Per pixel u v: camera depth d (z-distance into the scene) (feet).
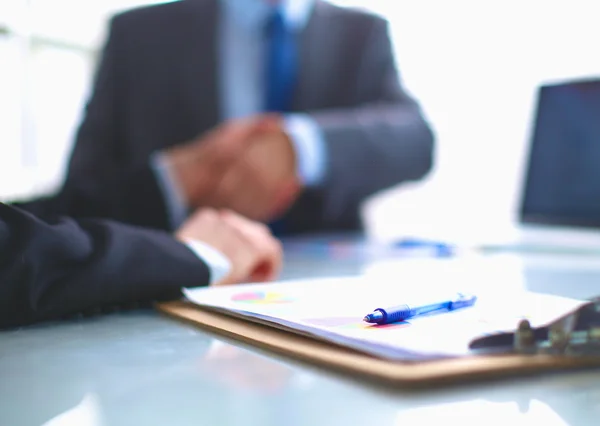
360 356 0.91
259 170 3.85
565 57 5.88
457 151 6.68
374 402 0.76
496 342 0.88
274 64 5.51
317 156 4.33
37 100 7.33
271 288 1.58
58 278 1.34
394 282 1.70
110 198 2.97
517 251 3.02
